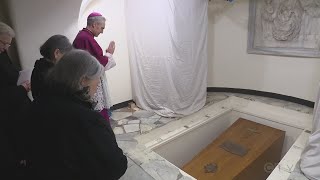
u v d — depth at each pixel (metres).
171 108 2.99
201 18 2.94
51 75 0.91
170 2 2.65
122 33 3.14
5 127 1.23
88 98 0.95
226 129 3.09
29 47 2.16
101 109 2.30
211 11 3.56
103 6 2.88
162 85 2.98
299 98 3.18
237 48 3.57
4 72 1.48
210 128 2.98
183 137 2.64
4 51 1.58
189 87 3.01
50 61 1.45
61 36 1.52
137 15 2.94
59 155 0.87
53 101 0.88
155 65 2.96
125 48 3.22
